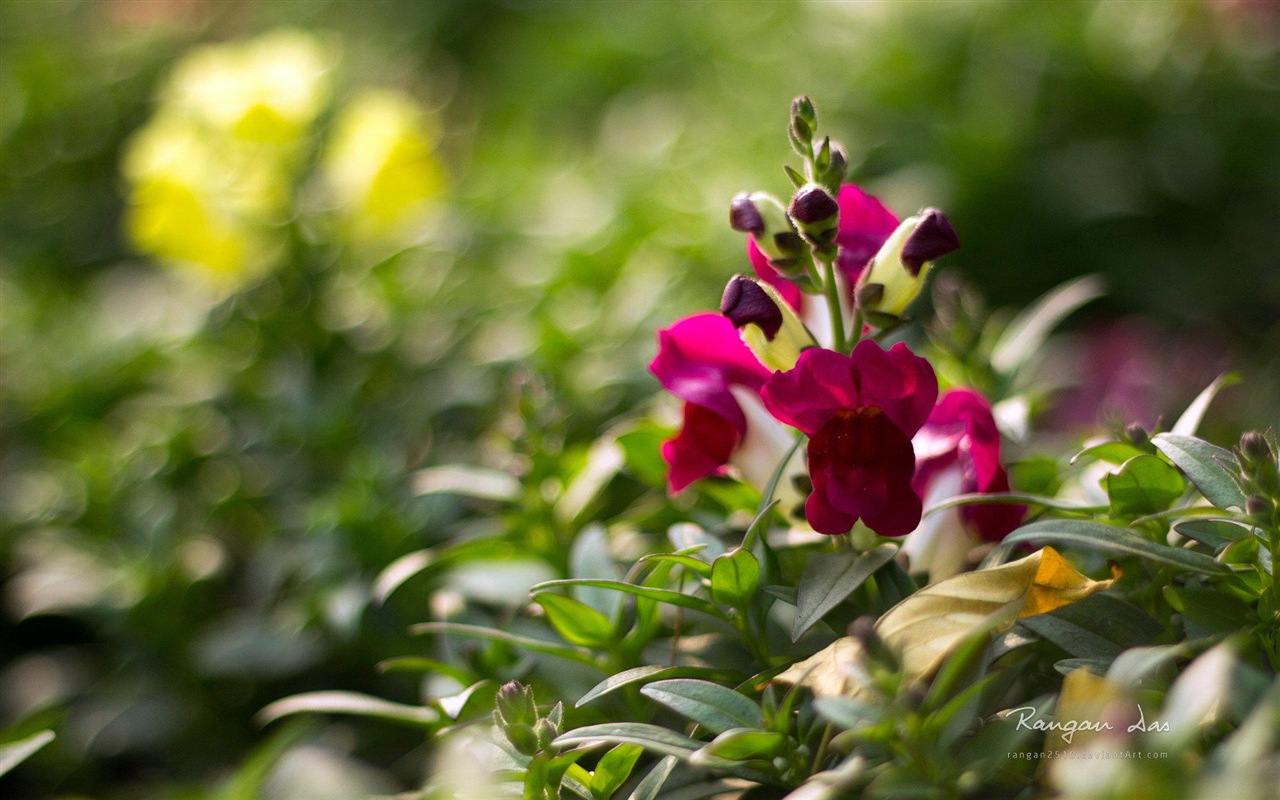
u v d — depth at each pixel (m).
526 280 0.93
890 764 0.49
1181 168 1.09
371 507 0.71
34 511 0.90
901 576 0.54
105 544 0.80
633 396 0.76
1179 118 1.12
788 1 1.52
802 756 0.51
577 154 1.41
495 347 0.81
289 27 1.90
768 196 0.56
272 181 0.88
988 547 0.56
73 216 1.42
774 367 0.55
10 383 1.05
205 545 0.80
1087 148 1.11
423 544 0.71
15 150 1.46
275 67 0.89
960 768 0.49
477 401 0.77
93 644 0.95
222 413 0.88
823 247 0.54
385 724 0.70
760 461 0.57
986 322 0.69
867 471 0.53
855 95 1.18
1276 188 1.11
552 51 1.62
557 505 0.65
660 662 0.56
